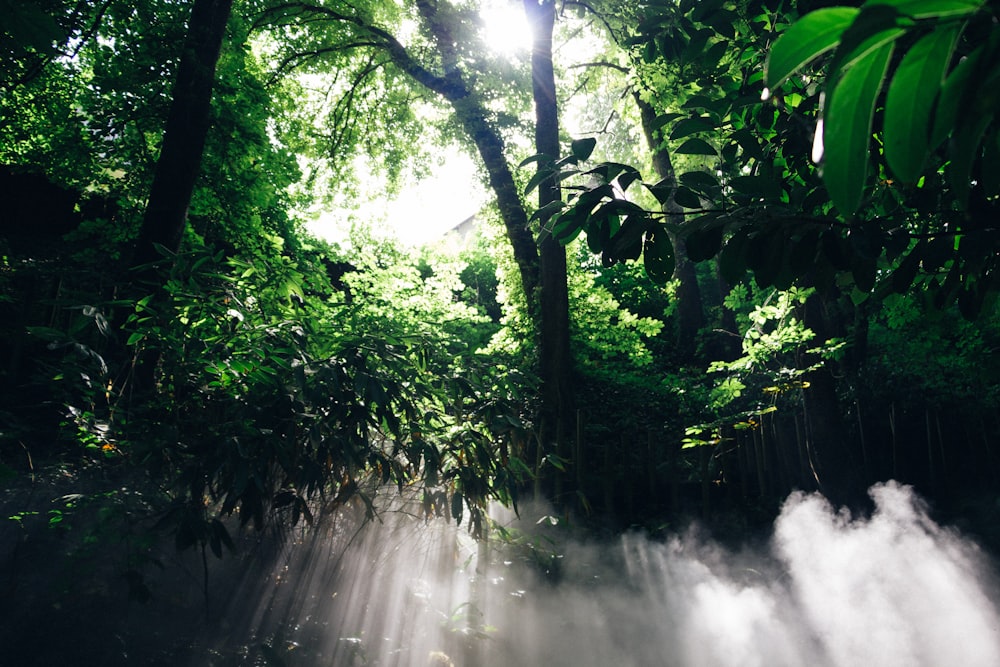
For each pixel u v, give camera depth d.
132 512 2.90
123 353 4.30
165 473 3.23
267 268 4.01
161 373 3.87
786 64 0.74
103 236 9.21
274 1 12.57
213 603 3.25
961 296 2.09
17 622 2.66
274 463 3.30
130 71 8.62
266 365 3.42
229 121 9.68
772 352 7.86
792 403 8.55
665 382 12.10
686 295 15.44
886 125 0.73
